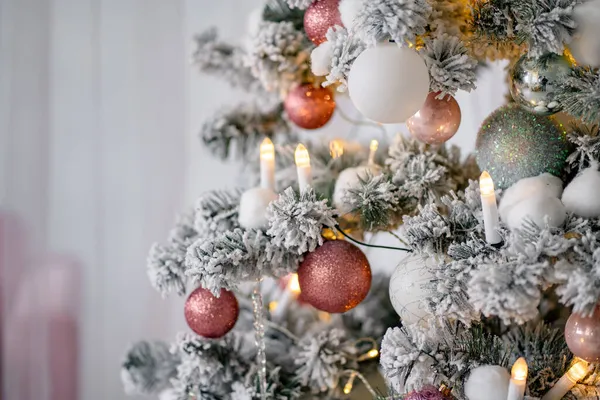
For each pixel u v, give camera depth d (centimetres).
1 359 190
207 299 100
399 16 83
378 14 84
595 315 83
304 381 111
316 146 124
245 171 158
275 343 123
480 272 79
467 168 108
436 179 97
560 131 90
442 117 94
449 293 83
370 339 117
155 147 195
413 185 97
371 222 96
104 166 193
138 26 192
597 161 87
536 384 93
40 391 191
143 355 126
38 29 189
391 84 84
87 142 192
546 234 80
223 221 101
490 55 99
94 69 191
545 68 88
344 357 113
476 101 156
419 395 88
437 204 98
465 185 106
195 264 90
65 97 191
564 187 88
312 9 97
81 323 194
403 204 99
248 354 114
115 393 195
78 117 192
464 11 95
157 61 194
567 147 90
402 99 85
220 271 89
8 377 191
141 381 124
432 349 88
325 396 114
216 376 108
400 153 104
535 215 82
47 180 192
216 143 134
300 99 112
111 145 194
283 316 131
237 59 130
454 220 89
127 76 193
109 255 195
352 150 120
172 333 199
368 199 94
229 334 114
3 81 188
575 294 78
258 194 95
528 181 86
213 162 195
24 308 191
